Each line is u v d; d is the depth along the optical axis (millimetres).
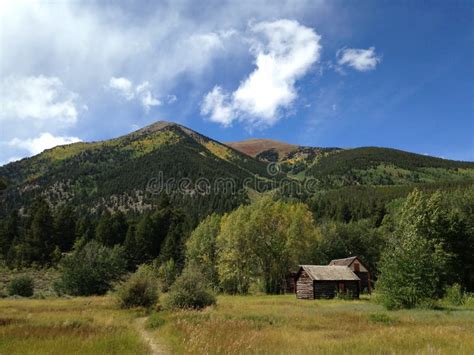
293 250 78875
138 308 37156
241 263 78062
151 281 40531
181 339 17938
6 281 91375
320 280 61719
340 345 17047
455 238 57562
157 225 142625
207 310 34625
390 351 15742
